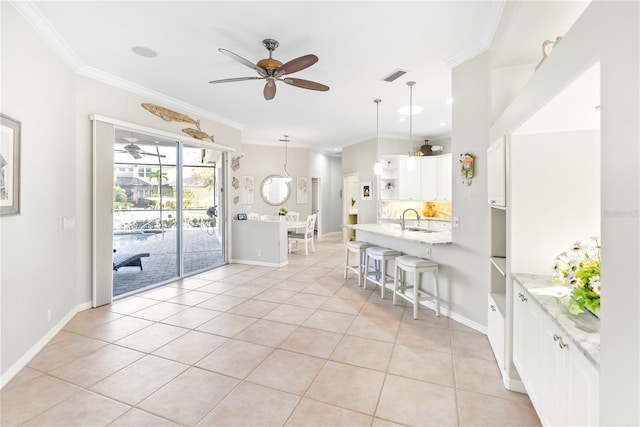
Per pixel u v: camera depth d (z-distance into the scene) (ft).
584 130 6.35
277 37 9.45
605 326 3.10
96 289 11.91
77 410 6.15
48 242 9.17
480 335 9.55
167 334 9.60
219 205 20.13
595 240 5.74
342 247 27.20
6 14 7.27
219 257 22.40
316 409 6.21
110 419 5.90
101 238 12.04
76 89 11.16
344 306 12.14
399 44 9.86
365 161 26.04
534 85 5.28
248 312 11.48
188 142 16.57
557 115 5.44
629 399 2.75
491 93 8.57
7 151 7.22
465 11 8.07
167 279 16.07
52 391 6.75
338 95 14.92
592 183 6.40
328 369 7.65
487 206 9.44
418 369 7.66
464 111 10.32
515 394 6.71
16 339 7.54
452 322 10.60
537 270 6.65
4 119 7.09
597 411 3.46
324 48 10.14
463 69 10.36
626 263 2.78
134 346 8.80
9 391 6.75
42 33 8.71
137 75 12.34
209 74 12.33
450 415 6.05
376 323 10.47
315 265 19.76
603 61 3.17
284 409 6.21
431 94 14.76
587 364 3.71
